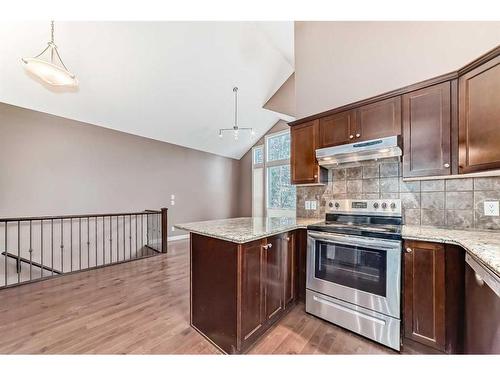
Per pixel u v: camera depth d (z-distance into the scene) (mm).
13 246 3668
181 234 6082
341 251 1998
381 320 1758
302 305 2322
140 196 5285
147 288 2865
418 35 2258
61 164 4137
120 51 3307
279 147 6715
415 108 1965
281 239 2064
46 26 2746
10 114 3611
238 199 7816
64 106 3938
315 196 2867
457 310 1510
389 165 2346
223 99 4965
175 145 6016
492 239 1504
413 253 1673
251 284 1693
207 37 3541
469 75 1646
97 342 1787
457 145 1760
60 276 3289
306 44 3088
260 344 1750
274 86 5160
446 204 2025
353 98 2670
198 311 1924
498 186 1808
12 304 2422
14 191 3662
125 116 4559
